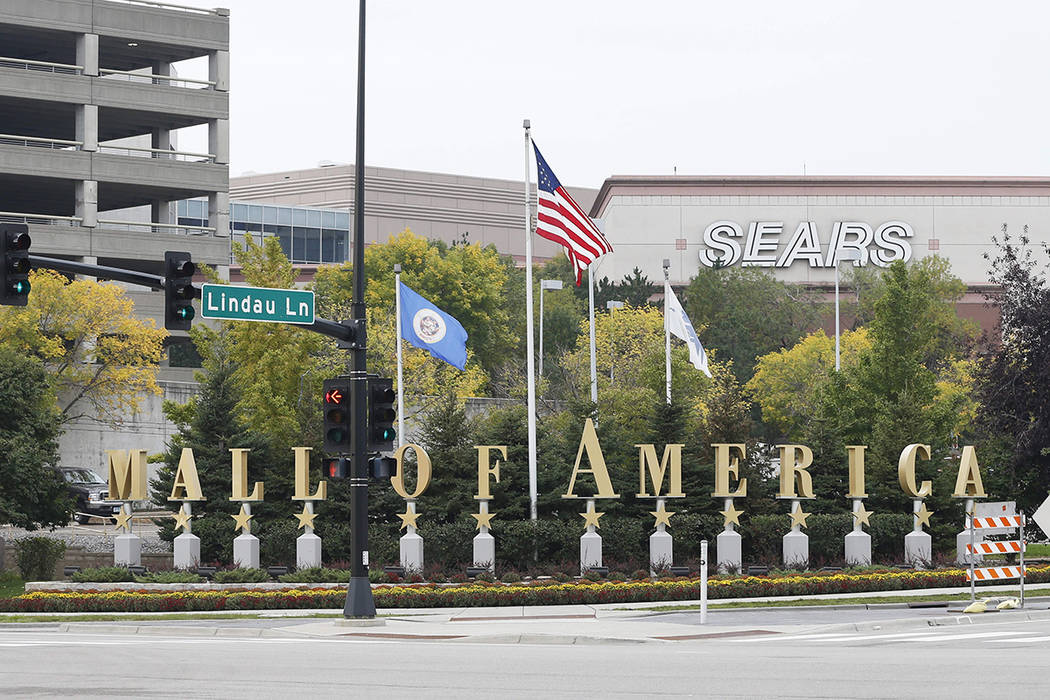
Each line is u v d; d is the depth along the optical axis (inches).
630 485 2223.2
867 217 7170.3
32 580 2458.2
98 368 3801.7
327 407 1558.8
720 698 836.6
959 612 1581.0
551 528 2133.4
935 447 2420.0
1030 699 812.0
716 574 2074.3
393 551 2128.4
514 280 5713.6
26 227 1332.4
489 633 1391.5
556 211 2176.4
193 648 1238.9
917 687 876.0
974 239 7180.1
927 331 2588.6
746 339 5177.2
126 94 4618.6
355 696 858.8
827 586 1878.7
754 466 2299.5
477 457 2215.8
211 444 2279.8
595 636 1354.6
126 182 4608.8
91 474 3302.2
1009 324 2506.2
